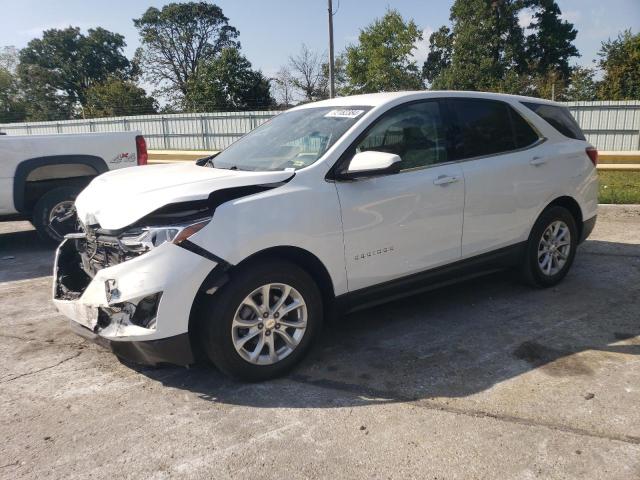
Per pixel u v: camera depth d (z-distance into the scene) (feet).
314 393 11.18
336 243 12.05
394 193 12.84
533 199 15.90
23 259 23.13
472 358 12.53
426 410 10.39
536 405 10.43
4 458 9.30
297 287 11.67
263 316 11.37
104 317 10.94
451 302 16.22
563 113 17.63
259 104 166.91
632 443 9.18
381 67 135.64
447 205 13.82
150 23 236.22
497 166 14.92
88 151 24.20
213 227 10.64
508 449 9.11
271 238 11.09
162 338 10.42
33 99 266.57
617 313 15.01
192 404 10.90
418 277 13.69
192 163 15.42
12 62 267.59
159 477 8.71
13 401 11.23
